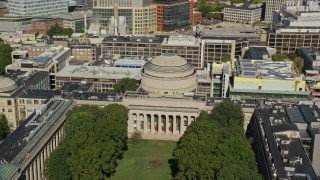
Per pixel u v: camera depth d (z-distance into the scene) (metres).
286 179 194.12
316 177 197.62
